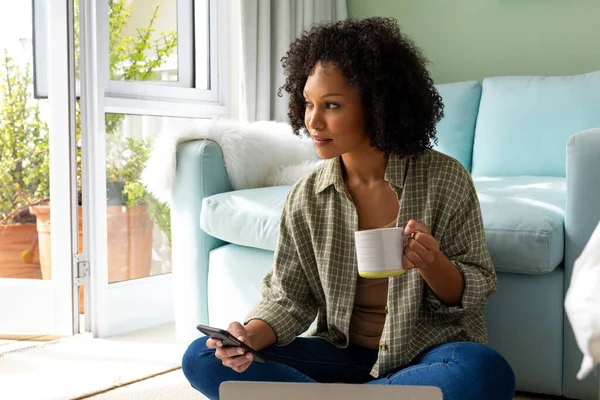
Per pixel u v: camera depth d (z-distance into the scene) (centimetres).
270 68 303
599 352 63
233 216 213
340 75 128
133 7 283
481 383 115
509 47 294
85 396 187
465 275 125
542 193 190
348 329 135
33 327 252
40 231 257
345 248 136
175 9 303
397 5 318
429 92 135
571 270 168
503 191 191
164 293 279
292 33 307
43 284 251
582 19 279
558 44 284
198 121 239
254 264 215
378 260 115
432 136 136
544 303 171
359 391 95
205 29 314
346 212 137
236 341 112
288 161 243
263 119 294
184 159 228
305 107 145
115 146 274
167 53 300
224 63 318
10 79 257
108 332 253
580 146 166
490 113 259
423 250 114
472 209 133
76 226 249
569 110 243
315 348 139
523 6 290
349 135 130
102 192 248
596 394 167
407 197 132
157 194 234
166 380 200
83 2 243
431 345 129
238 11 315
